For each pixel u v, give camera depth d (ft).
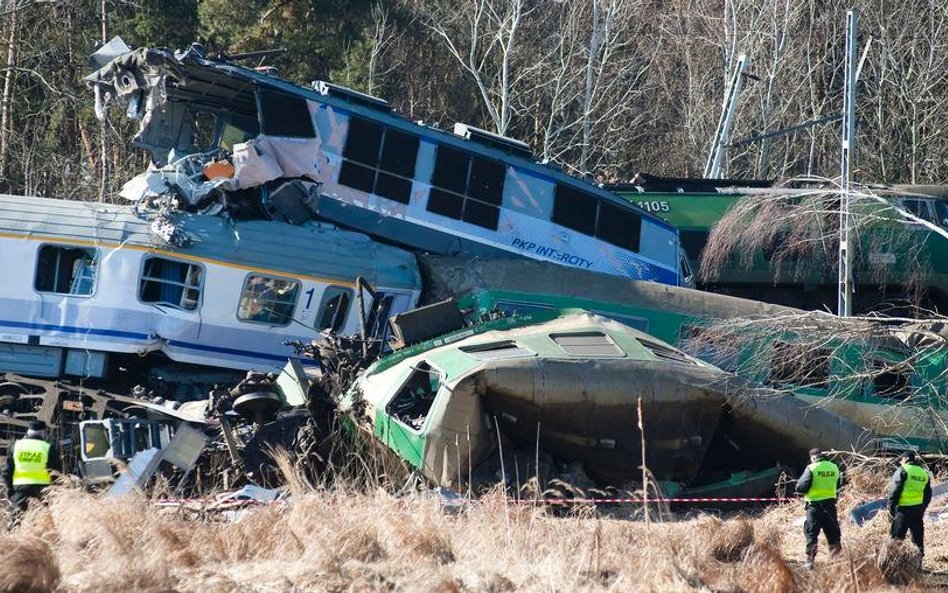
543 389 109.91
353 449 115.44
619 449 113.80
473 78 312.29
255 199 155.02
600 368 112.98
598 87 285.02
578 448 113.09
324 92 161.89
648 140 330.13
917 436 137.08
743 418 118.52
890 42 302.25
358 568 76.95
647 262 177.68
